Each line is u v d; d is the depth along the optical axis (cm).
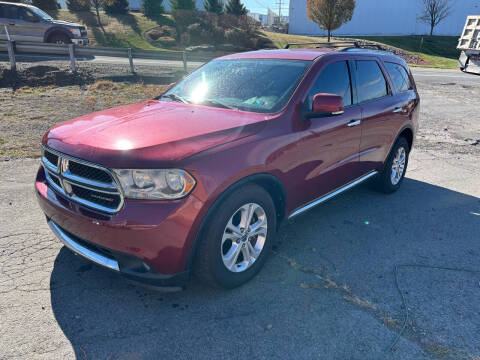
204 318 265
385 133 453
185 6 3741
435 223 426
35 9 1566
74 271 312
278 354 236
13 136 683
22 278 300
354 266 334
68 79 1193
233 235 280
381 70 457
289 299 287
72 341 241
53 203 278
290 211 339
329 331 255
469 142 793
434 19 5009
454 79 1845
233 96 348
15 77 1144
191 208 245
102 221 245
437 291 301
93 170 252
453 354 238
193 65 1608
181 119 299
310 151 334
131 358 229
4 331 246
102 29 3177
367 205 472
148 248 240
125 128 279
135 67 1442
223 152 262
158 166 238
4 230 370
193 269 272
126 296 286
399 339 249
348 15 3275
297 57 377
